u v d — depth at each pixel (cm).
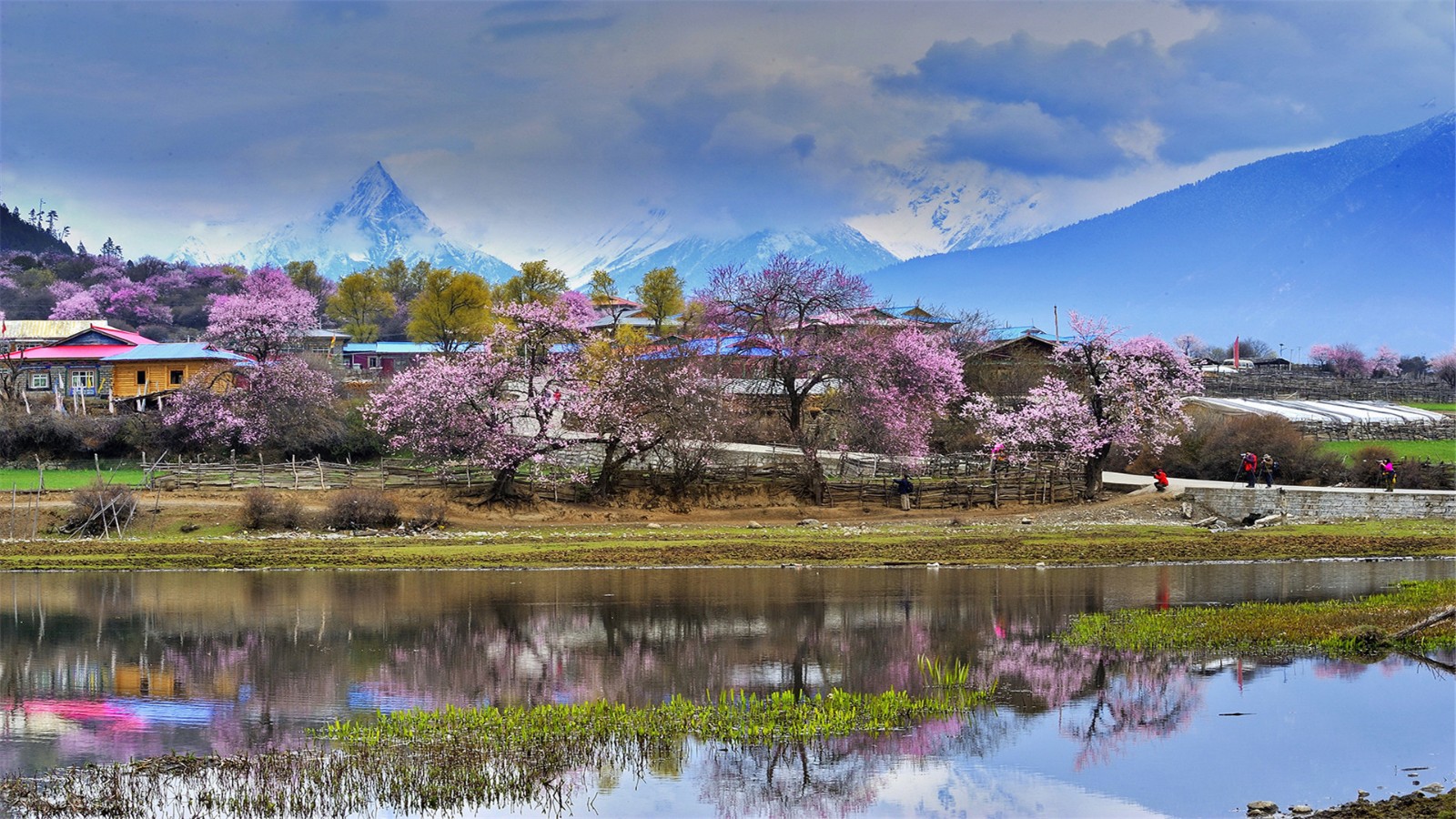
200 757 2434
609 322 15888
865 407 7188
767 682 3041
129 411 9144
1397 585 4631
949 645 3462
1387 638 3409
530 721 2655
